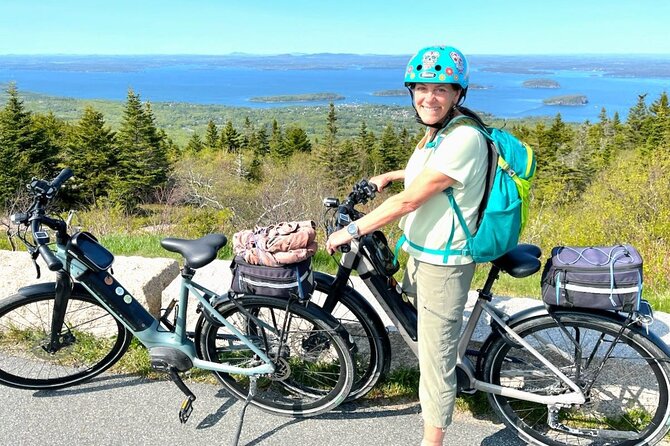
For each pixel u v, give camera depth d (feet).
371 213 6.79
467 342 8.04
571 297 6.90
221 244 8.39
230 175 100.53
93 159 124.98
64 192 108.68
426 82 6.57
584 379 7.75
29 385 9.37
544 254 33.83
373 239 7.84
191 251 8.15
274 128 202.80
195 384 9.64
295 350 9.05
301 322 9.11
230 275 11.94
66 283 8.95
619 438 7.80
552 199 54.24
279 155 173.47
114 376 9.84
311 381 9.51
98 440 8.16
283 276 7.60
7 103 117.50
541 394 7.91
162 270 11.66
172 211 67.15
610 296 6.70
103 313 10.55
